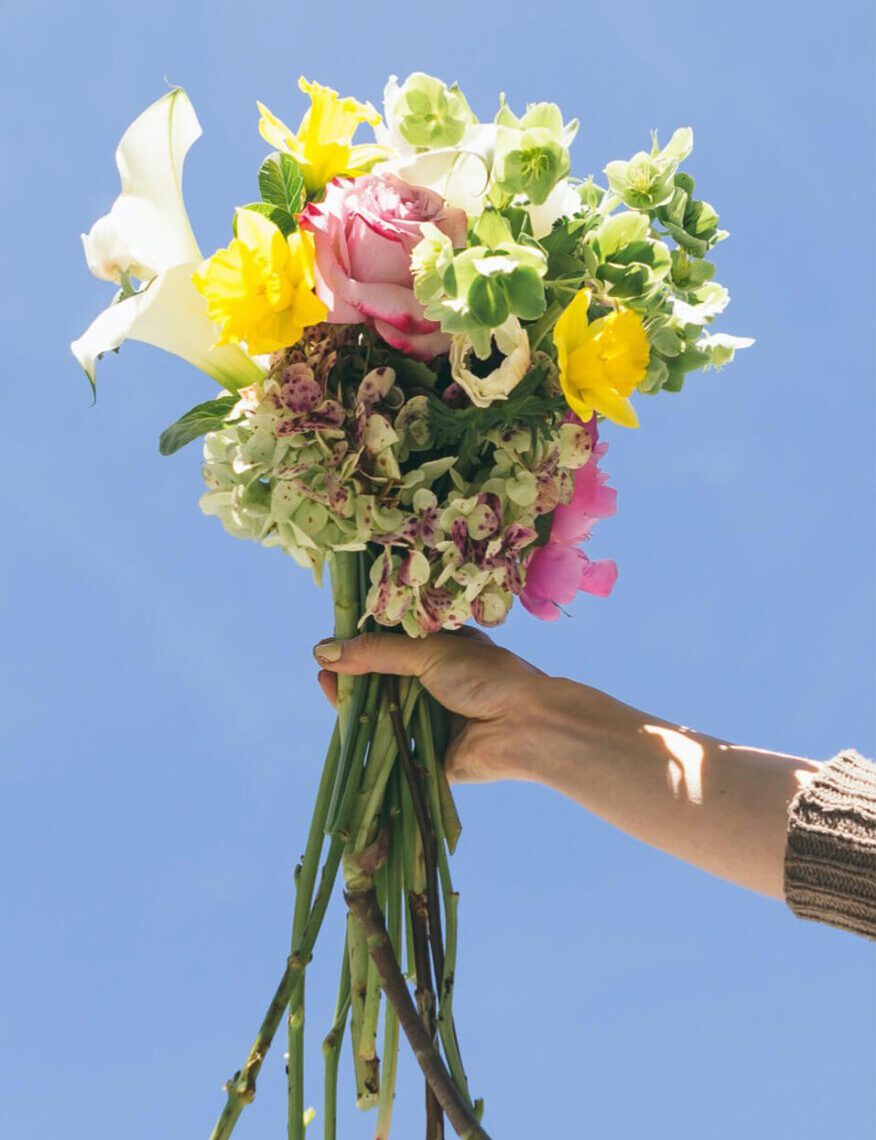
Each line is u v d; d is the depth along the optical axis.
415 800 1.09
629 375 0.95
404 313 0.97
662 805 1.06
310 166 1.03
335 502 1.00
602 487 1.11
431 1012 1.06
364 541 1.02
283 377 1.00
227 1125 1.00
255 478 1.02
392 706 1.12
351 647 1.11
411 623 1.05
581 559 1.16
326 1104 1.06
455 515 1.01
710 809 1.04
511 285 0.89
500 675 1.15
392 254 0.97
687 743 1.09
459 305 0.89
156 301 1.01
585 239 1.02
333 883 1.07
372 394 1.00
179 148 1.03
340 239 0.98
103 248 1.02
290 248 0.95
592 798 1.09
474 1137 1.00
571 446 1.04
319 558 1.04
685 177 1.12
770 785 1.04
